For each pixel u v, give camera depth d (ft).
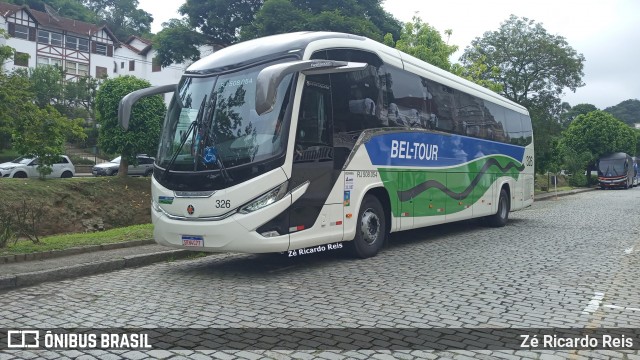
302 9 108.99
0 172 86.17
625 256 33.14
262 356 15.30
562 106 108.47
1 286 23.56
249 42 29.19
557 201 94.53
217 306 20.62
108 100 70.08
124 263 28.76
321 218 27.35
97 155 130.11
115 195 67.21
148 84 72.79
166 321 18.62
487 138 46.62
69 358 15.17
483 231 46.16
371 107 31.30
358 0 114.11
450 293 22.72
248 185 24.44
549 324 18.60
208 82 27.22
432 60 82.48
